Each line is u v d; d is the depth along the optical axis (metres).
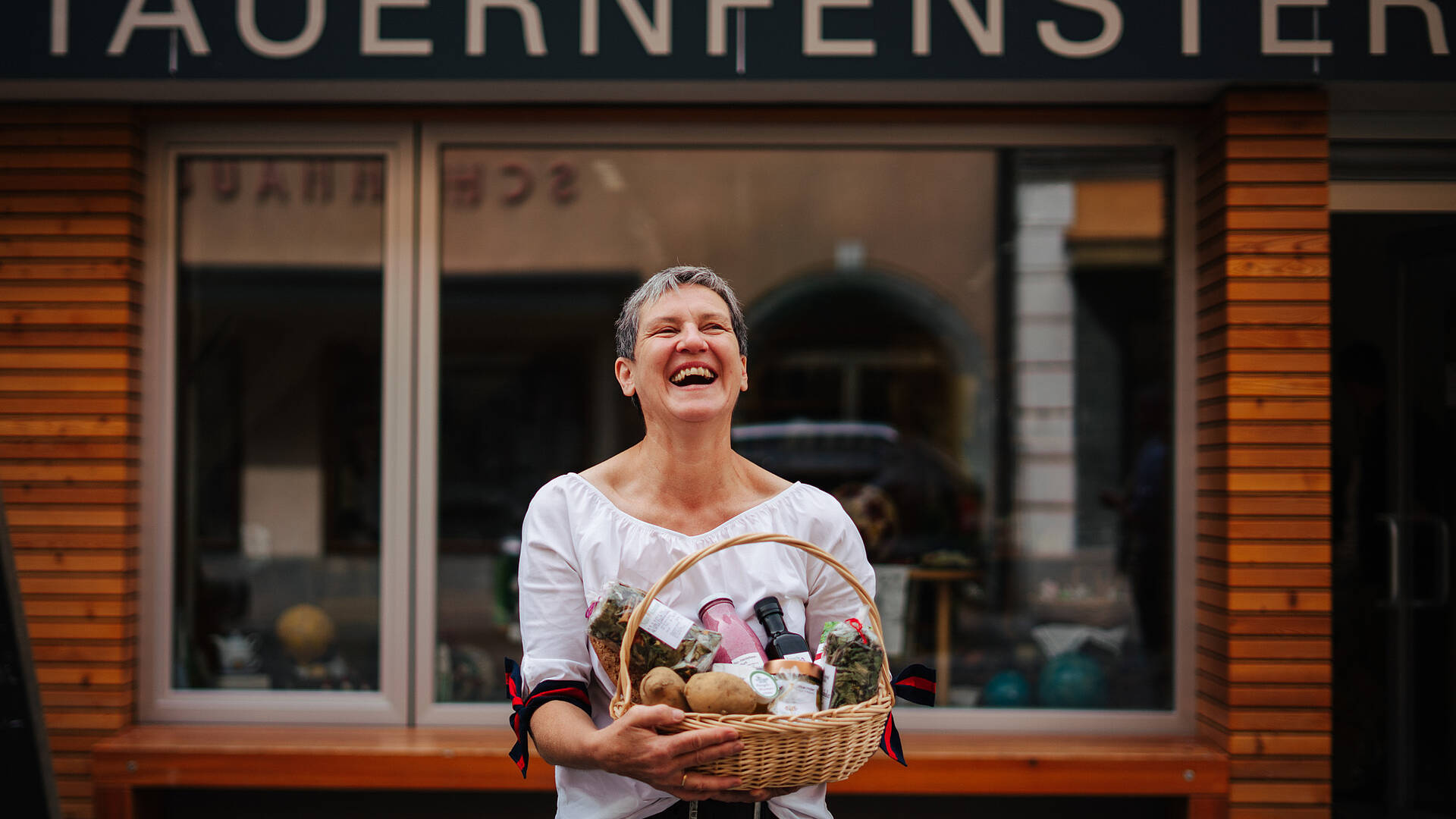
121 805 3.70
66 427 3.85
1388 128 3.98
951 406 4.42
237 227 4.14
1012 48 3.58
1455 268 4.25
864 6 3.59
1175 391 4.03
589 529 1.77
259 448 4.14
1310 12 3.53
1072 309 4.27
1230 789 3.64
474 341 4.22
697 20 3.60
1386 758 4.37
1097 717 4.00
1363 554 4.39
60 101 3.89
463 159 4.21
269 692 4.06
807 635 1.88
